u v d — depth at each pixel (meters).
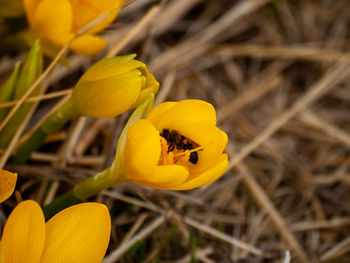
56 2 0.31
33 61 0.31
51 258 0.27
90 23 0.31
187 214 0.37
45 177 0.33
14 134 0.32
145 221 0.35
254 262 0.36
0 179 0.27
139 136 0.27
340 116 0.45
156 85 0.29
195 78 0.44
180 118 0.28
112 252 0.33
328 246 0.38
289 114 0.42
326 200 0.40
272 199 0.40
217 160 0.28
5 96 0.32
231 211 0.38
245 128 0.42
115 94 0.29
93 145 0.38
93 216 0.27
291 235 0.37
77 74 0.39
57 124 0.31
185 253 0.35
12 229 0.26
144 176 0.28
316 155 0.42
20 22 0.35
